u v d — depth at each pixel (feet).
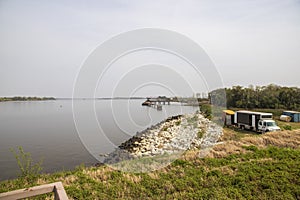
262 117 57.82
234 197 15.99
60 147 38.40
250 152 28.81
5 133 54.60
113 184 19.25
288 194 16.05
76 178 21.34
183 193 16.88
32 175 23.32
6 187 20.08
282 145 36.58
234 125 67.26
